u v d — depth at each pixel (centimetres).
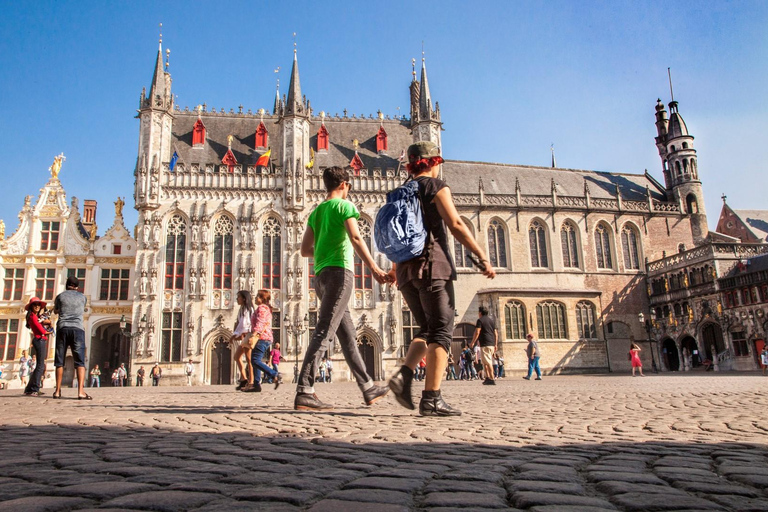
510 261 5284
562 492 262
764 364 3462
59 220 4691
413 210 622
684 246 5809
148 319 4388
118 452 391
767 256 4488
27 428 572
